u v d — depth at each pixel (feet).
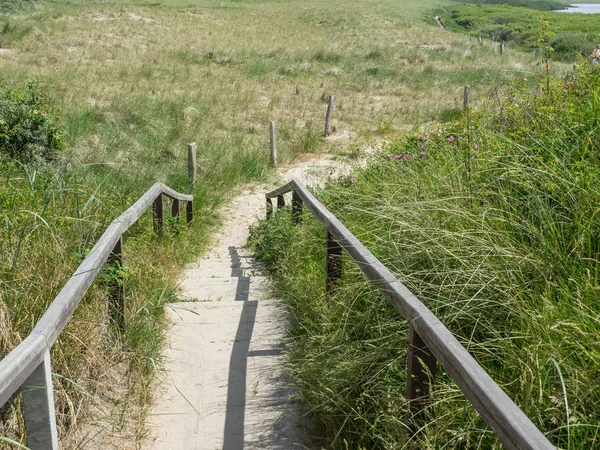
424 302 11.85
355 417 10.45
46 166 30.86
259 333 16.05
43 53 80.33
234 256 27.35
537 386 8.68
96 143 40.37
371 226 16.96
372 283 11.28
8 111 31.65
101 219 18.22
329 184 26.58
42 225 15.17
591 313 9.69
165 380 13.70
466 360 7.52
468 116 17.13
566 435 8.25
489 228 12.80
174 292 18.63
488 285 11.16
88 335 12.49
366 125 57.52
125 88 62.08
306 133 52.75
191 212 31.76
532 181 13.74
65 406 11.16
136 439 11.42
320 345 12.82
